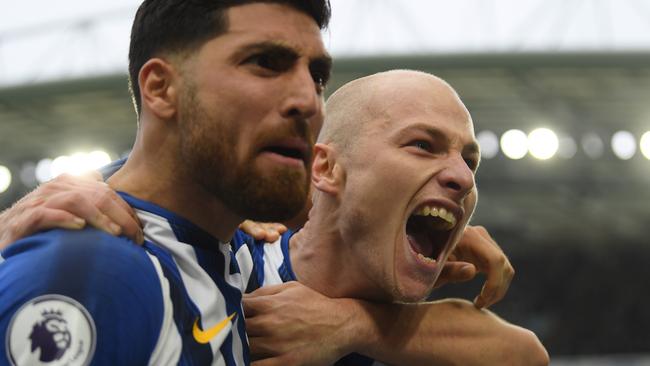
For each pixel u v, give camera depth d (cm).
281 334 313
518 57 1911
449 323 354
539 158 2352
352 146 318
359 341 331
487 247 363
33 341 211
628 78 2055
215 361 251
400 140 309
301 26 248
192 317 246
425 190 307
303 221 379
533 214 2838
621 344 3119
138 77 254
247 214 247
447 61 1922
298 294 326
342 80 2067
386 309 346
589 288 3142
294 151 246
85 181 260
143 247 246
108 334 217
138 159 261
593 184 2523
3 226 251
